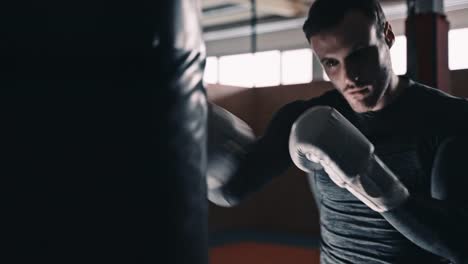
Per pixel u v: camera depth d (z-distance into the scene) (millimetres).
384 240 1057
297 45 8375
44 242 630
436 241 932
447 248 925
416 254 1038
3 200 639
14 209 635
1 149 640
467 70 5246
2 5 630
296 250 5488
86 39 625
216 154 1223
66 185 628
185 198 715
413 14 3758
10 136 638
